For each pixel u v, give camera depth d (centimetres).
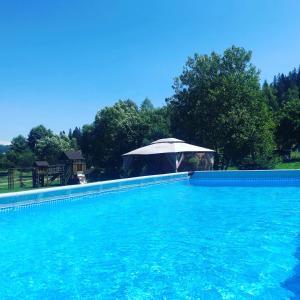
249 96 3212
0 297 521
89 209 1303
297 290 521
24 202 1248
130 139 4284
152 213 1202
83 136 5469
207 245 784
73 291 540
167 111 3862
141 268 640
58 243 830
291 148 4344
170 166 2575
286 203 1355
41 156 7025
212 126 3181
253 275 588
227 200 1464
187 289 536
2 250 774
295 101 4428
